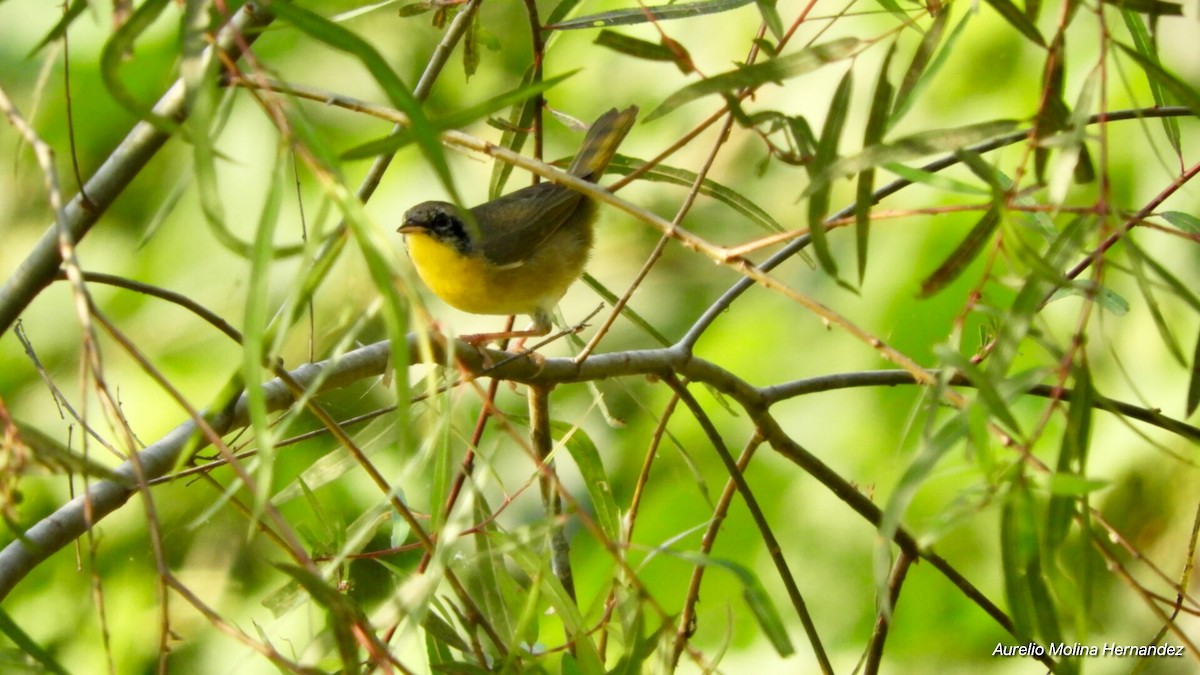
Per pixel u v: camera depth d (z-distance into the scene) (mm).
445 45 6137
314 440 8922
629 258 10703
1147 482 8406
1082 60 8742
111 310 10211
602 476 6234
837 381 6746
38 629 9203
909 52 9484
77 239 4703
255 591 9031
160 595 3508
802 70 4348
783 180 10305
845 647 9328
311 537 5871
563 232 8898
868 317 9391
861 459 9398
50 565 9391
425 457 4199
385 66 3527
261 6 3723
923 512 8961
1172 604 5391
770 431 6605
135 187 10516
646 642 4418
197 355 10023
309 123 3510
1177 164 8500
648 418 9992
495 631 5207
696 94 4328
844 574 9477
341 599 3832
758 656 9500
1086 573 3996
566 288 9023
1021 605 3996
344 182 3449
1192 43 8562
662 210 10625
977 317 8719
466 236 8406
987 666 9016
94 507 5020
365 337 6457
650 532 9688
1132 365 8547
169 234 10328
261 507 3408
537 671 4609
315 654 4688
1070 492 3625
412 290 3500
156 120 3510
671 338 10281
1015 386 3889
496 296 8617
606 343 10430
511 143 6742
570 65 10719
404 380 3553
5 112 3469
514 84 10578
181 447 5164
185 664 8906
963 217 9164
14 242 10078
